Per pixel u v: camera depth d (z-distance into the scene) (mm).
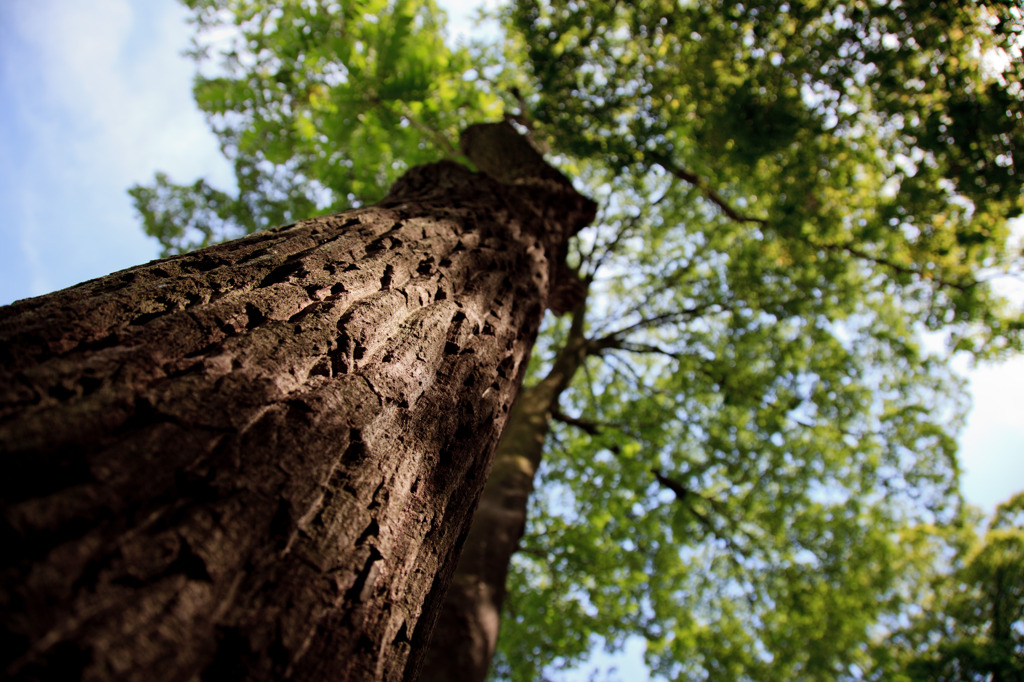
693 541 9445
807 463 9766
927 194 4891
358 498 996
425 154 5867
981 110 3994
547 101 5980
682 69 5457
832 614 8953
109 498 686
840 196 6043
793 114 5059
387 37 4746
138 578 646
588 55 5914
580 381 11539
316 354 1134
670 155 6273
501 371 1826
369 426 1100
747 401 8984
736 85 5180
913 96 4379
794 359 9383
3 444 668
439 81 5539
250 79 5902
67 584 599
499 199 3117
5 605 554
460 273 2002
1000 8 3711
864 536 9484
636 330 10461
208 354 995
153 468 748
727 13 4816
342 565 900
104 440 744
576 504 8594
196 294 1158
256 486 832
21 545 604
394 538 1054
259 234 1600
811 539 9453
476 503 1596
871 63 4449
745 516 9094
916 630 10914
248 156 8055
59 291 1104
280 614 768
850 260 7648
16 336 851
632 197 10578
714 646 9523
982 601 10422
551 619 7297
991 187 4223
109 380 831
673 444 10297
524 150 4773
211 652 676
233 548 750
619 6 5684
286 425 944
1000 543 10617
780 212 6258
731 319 9789
